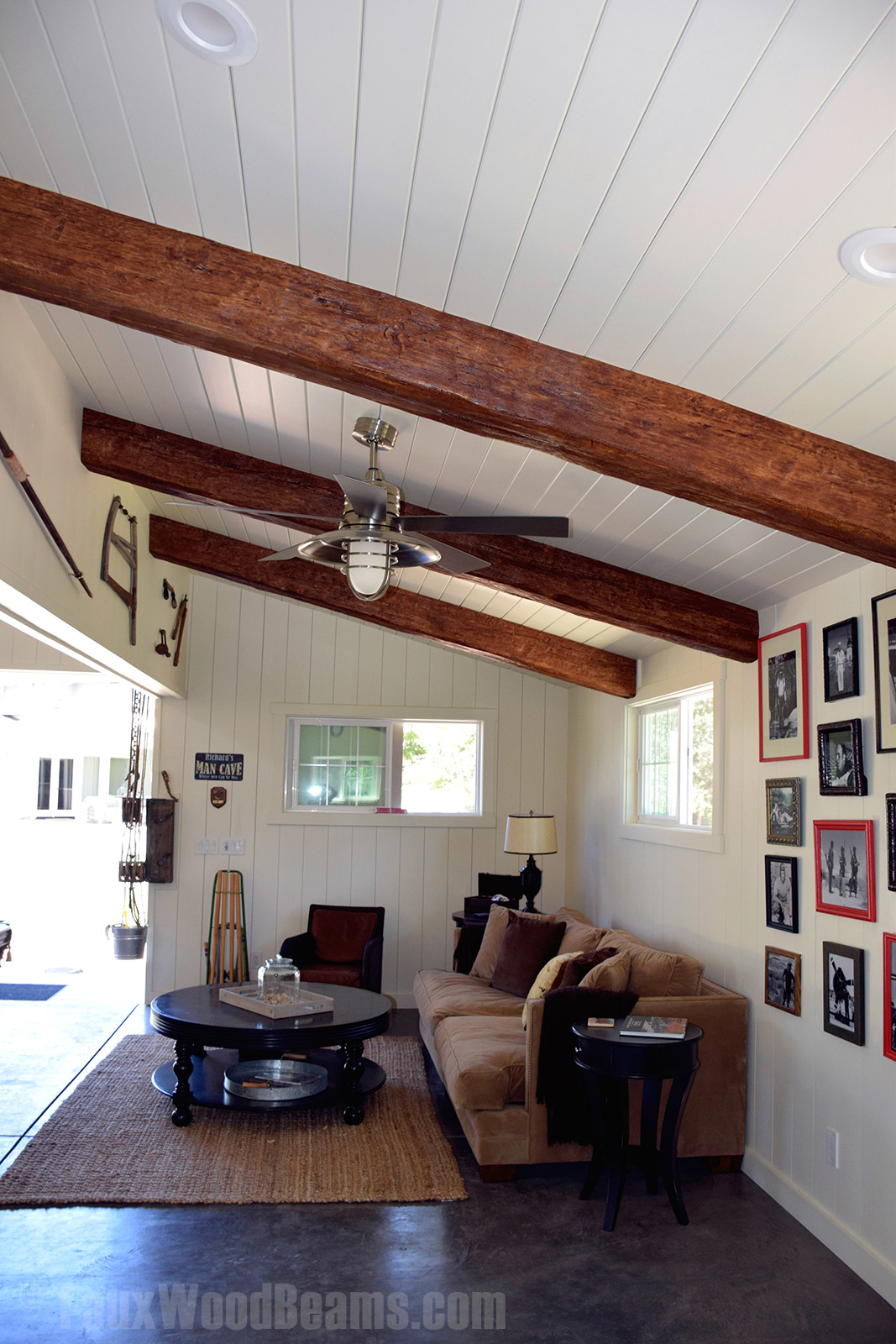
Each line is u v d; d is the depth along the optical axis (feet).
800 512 8.02
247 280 7.56
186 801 23.30
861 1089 10.43
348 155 6.54
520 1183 12.75
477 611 18.99
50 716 31.60
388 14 5.34
